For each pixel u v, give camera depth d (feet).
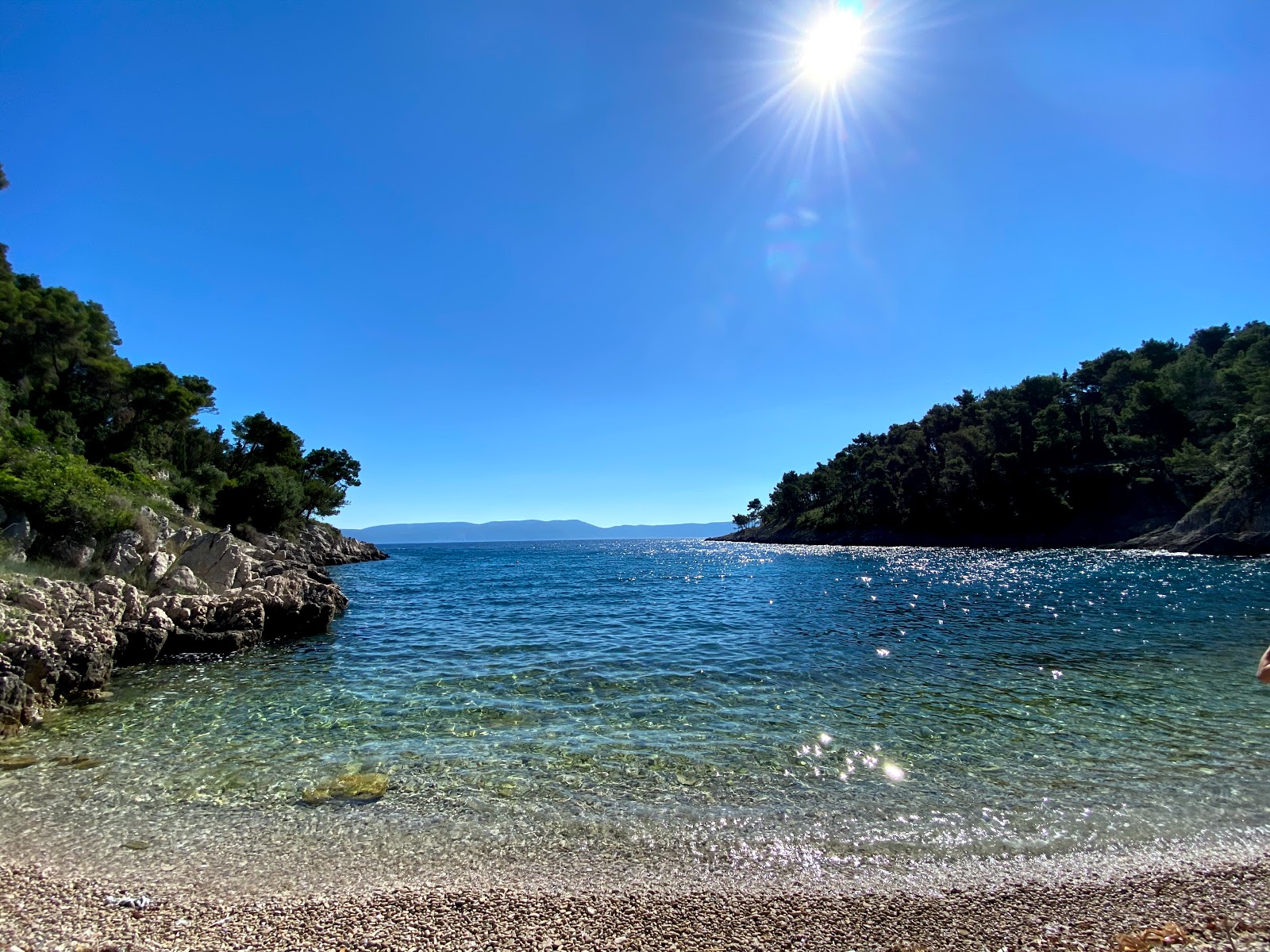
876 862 21.54
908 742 33.58
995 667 51.11
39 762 31.55
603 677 48.83
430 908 18.78
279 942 17.08
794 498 501.97
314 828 24.26
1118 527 268.62
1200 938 17.12
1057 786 27.63
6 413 114.21
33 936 17.22
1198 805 25.53
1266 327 326.24
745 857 21.94
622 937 17.34
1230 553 197.67
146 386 162.30
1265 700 40.73
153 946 16.80
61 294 156.87
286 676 50.93
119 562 71.56
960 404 401.49
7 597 51.90
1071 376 381.19
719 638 66.59
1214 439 266.77
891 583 134.72
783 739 34.12
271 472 195.00
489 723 37.55
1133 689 43.83
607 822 24.66
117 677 51.24
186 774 29.94
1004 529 303.89
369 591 130.62
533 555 357.82
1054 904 18.90
